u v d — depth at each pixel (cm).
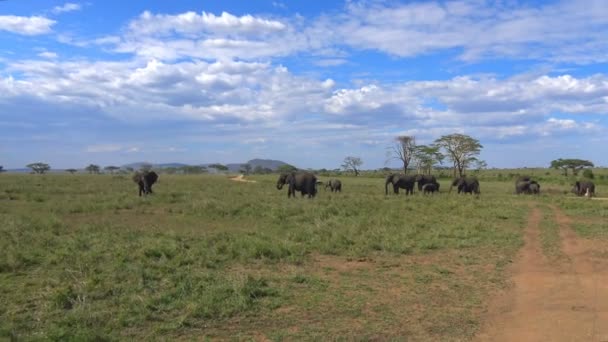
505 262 1240
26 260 1099
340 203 2542
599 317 808
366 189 4638
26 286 918
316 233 1573
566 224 2022
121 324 730
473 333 736
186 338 698
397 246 1386
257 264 1166
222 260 1181
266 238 1475
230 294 888
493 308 859
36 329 704
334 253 1315
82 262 1077
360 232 1611
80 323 721
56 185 3878
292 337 708
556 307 866
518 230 1800
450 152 7506
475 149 7431
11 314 759
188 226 1777
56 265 1084
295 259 1204
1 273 1012
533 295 944
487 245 1471
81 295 845
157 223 1831
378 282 1026
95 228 1584
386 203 2731
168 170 12788
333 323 771
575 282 1045
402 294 938
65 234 1476
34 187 3447
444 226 1814
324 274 1090
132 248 1251
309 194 3047
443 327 761
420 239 1539
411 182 3859
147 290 895
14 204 2342
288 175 3391
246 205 2370
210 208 2200
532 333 735
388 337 716
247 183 5341
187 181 5497
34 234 1398
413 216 2138
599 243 1541
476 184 4062
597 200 3378
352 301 886
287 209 2178
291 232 1576
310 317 797
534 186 4150
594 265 1216
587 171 6612
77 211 2133
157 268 1065
